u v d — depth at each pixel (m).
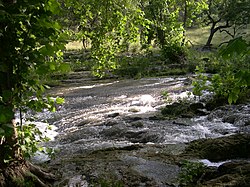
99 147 8.78
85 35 7.94
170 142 8.59
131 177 5.56
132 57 26.70
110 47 8.11
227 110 10.68
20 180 4.85
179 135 9.12
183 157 6.55
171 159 6.41
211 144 6.85
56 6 3.43
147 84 19.22
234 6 36.62
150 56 28.78
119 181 5.41
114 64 8.38
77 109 14.62
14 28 3.53
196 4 30.81
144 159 6.41
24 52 3.49
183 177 5.47
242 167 5.39
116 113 12.66
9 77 3.71
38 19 3.38
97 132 10.45
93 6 7.40
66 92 19.22
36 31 3.41
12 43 3.55
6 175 4.76
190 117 10.96
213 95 12.45
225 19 37.44
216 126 9.73
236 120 9.82
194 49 35.06
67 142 10.05
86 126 11.69
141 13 7.96
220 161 6.50
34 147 5.17
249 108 10.47
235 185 4.80
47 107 4.58
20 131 4.98
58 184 5.45
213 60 23.28
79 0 7.30
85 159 6.62
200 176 5.54
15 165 4.92
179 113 11.58
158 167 5.96
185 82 17.91
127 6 7.54
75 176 5.70
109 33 7.92
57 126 12.24
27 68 3.66
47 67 3.45
